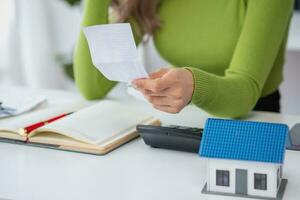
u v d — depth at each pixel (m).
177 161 1.16
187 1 1.70
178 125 1.38
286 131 0.98
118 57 1.12
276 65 1.68
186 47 1.70
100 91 1.69
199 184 1.03
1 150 1.25
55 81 3.39
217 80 1.31
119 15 1.72
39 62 3.34
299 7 2.78
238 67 1.43
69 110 1.49
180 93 1.18
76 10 3.30
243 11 1.63
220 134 1.00
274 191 0.96
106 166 1.13
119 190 1.01
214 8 1.66
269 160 0.95
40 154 1.22
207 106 1.29
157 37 1.75
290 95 3.03
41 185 1.04
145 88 1.16
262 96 1.71
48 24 3.34
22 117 1.41
